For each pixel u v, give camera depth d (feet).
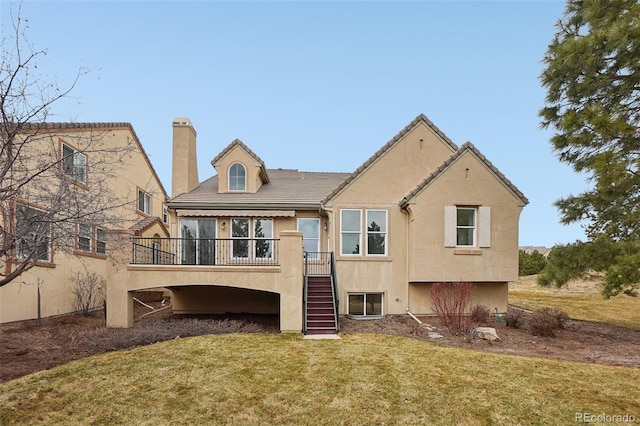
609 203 40.40
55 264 47.98
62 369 26.91
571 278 41.14
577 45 37.60
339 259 48.75
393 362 29.32
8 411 20.58
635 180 36.52
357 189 49.88
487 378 26.11
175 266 41.37
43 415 20.42
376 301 50.03
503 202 47.96
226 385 24.54
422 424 20.10
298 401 22.50
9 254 27.81
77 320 45.80
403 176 50.42
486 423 20.26
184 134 59.00
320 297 44.45
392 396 23.26
